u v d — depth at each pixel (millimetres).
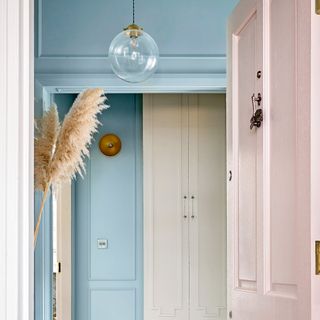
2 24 1078
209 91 3766
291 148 1486
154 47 3107
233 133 2092
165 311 4859
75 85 3535
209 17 3576
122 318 5066
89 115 3100
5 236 1069
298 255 1380
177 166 4918
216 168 4922
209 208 4914
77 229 5078
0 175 1070
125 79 3152
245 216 1912
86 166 5098
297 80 1414
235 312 2004
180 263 4879
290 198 1484
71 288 4902
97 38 3549
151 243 4879
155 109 4930
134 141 5164
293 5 1480
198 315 4867
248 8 1924
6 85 1077
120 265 5090
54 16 3539
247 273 1876
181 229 4895
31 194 1142
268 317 1615
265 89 1697
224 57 3559
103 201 5105
